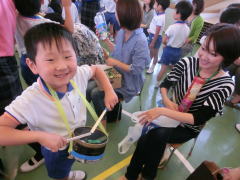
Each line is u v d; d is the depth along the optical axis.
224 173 1.09
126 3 1.59
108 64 1.79
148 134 1.46
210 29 1.26
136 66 1.74
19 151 1.75
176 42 2.75
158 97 2.80
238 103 2.92
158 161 1.46
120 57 1.83
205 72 1.32
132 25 1.63
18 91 1.51
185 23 2.75
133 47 1.74
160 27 3.02
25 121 0.86
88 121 2.16
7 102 1.41
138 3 1.61
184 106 1.37
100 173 1.72
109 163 1.81
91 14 3.91
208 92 1.29
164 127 1.47
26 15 1.51
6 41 1.31
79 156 0.91
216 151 2.11
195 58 1.42
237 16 2.24
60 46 0.79
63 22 1.85
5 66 1.34
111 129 2.18
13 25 1.37
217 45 1.13
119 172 1.75
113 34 3.97
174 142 1.47
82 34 1.72
